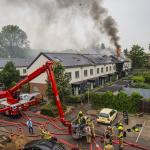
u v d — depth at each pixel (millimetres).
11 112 29438
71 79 44312
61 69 34062
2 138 19625
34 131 25641
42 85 42750
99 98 36000
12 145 19078
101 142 22594
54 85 22016
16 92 28484
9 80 44688
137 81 52188
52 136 22281
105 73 60656
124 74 74625
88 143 22344
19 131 24500
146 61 89938
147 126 28016
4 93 27484
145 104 33031
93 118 31078
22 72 62000
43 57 42594
